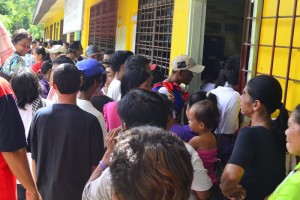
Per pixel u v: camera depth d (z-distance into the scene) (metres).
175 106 3.40
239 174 1.87
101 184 1.42
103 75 2.74
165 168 0.92
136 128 1.08
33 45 12.00
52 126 2.20
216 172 2.46
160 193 0.91
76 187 2.22
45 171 2.23
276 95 1.97
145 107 1.64
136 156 0.94
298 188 1.38
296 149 1.58
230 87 3.25
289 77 2.81
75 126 2.20
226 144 2.65
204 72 4.83
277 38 2.96
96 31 10.48
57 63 4.12
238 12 5.51
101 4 9.80
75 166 2.21
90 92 2.69
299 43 2.71
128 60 3.00
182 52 4.45
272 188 1.94
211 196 1.98
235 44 5.54
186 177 0.95
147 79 2.60
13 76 2.88
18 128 1.93
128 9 7.00
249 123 3.29
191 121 2.33
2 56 1.92
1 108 1.87
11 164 1.93
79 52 7.00
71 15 9.95
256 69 3.20
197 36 4.29
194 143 2.32
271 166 1.93
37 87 2.92
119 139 1.05
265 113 2.00
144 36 6.07
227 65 3.40
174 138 1.02
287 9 2.85
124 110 1.67
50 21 27.02
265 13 3.11
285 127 1.98
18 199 2.70
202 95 2.74
